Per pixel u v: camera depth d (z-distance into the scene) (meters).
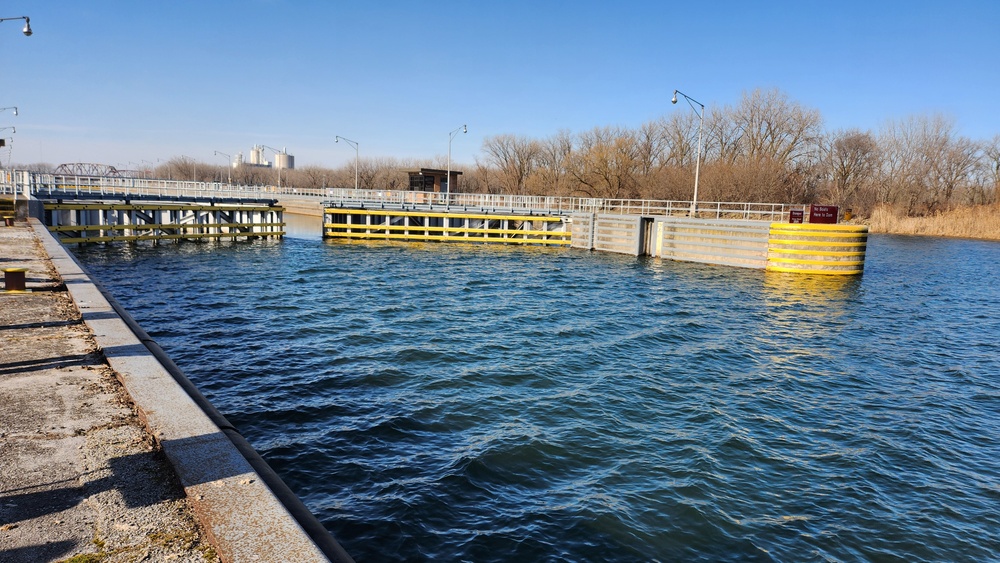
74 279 14.76
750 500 9.27
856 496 9.53
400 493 8.99
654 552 7.88
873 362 17.36
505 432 11.31
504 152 113.00
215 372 14.27
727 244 37.75
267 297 24.12
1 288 13.82
